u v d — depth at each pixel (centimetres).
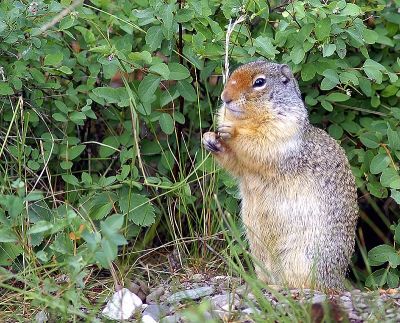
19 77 1025
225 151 965
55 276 973
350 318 786
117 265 1026
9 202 832
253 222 973
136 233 1064
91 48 1041
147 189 1108
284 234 955
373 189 1088
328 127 1152
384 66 1123
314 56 1070
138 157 1044
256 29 1126
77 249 923
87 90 1083
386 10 1145
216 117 1056
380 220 1223
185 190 1049
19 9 1011
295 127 947
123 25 1083
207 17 1046
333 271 963
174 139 1130
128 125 1112
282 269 950
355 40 1066
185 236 1114
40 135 1102
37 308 887
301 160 952
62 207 1023
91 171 1146
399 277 1064
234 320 789
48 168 1077
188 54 1066
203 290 909
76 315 819
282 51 1098
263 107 941
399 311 796
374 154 1106
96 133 1166
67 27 1027
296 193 948
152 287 987
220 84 1120
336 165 977
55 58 1022
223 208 1086
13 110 1052
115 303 876
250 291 868
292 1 1056
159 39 1033
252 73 947
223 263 1052
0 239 841
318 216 948
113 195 1052
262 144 940
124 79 1040
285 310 796
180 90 1067
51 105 1105
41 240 962
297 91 967
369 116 1162
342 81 1051
